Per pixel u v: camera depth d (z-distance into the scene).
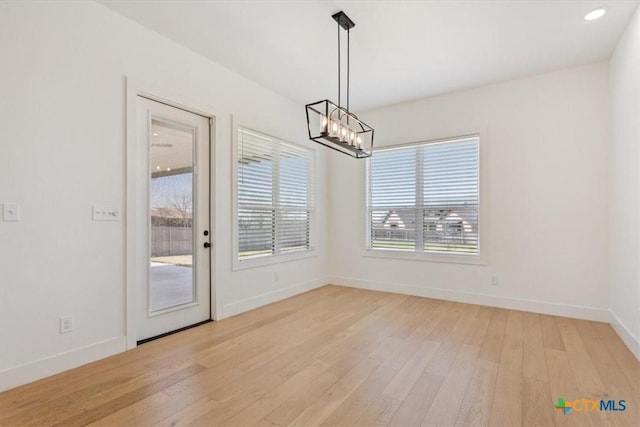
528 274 3.70
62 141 2.29
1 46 2.03
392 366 2.35
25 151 2.12
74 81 2.35
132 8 2.52
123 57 2.63
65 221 2.30
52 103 2.24
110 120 2.55
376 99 4.41
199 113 3.28
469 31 2.81
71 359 2.31
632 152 2.59
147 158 2.86
